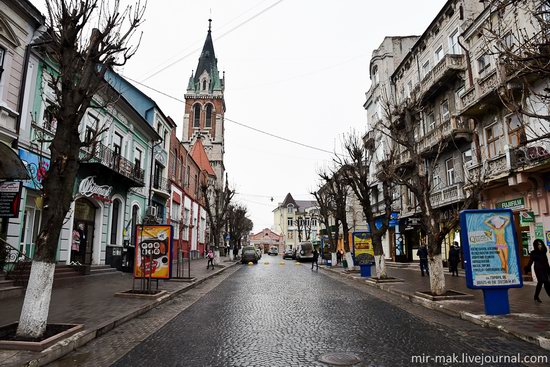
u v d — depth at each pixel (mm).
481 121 18969
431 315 9320
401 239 29312
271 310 10055
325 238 45781
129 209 22844
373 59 34375
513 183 15422
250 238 114250
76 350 6215
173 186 32844
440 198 22219
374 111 34844
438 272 11438
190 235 39750
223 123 79125
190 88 75875
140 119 23375
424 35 25734
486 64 18656
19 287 11156
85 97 7285
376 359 5605
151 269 12555
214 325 8117
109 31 7559
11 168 11016
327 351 6047
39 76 14242
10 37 12758
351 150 22000
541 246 10312
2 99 12438
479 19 18656
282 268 30969
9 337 6137
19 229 13117
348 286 16578
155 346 6414
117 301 10562
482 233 8703
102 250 19469
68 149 6984
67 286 13703
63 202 6812
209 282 18250
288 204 105000
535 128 14781
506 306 8492
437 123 23984
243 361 5527
